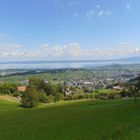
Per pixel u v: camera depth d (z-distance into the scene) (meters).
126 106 57.19
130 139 21.52
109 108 58.66
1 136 28.39
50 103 125.06
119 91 135.38
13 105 110.19
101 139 22.53
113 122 32.16
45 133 28.05
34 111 73.56
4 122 47.97
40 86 149.12
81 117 42.25
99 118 37.56
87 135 24.67
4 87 150.75
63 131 28.31
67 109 72.75
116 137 22.61
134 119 33.69
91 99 129.38
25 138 26.20
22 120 49.28
